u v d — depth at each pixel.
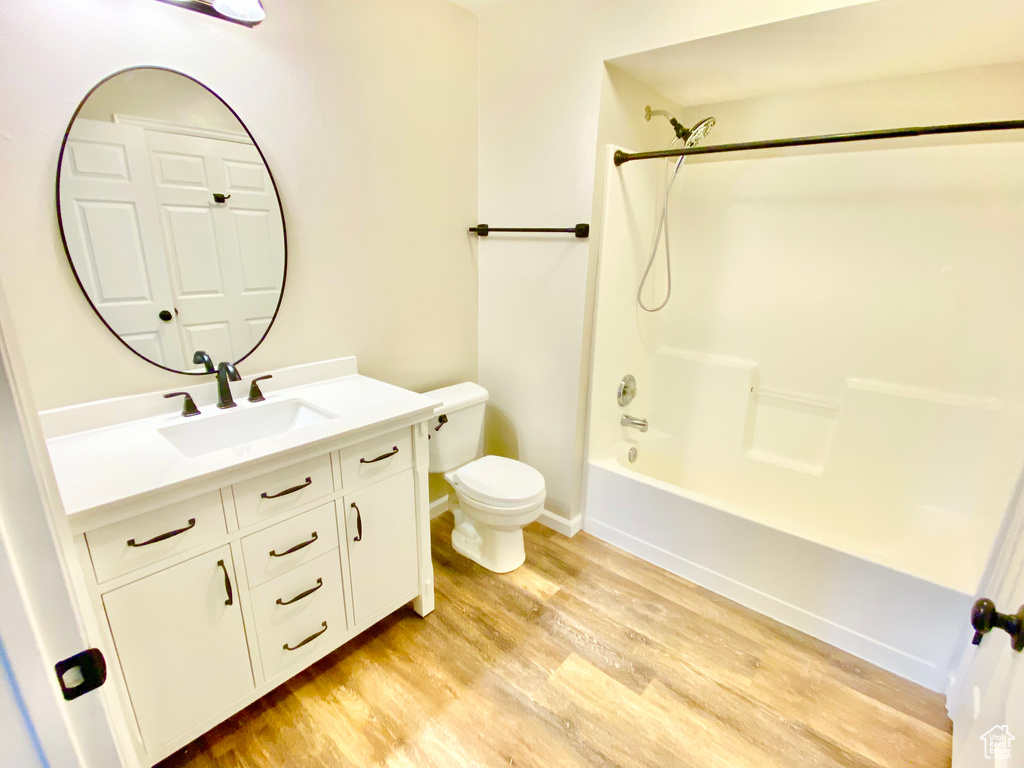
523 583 2.04
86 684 0.45
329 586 1.49
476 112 2.25
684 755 1.36
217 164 1.48
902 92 1.89
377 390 1.77
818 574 1.73
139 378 1.44
